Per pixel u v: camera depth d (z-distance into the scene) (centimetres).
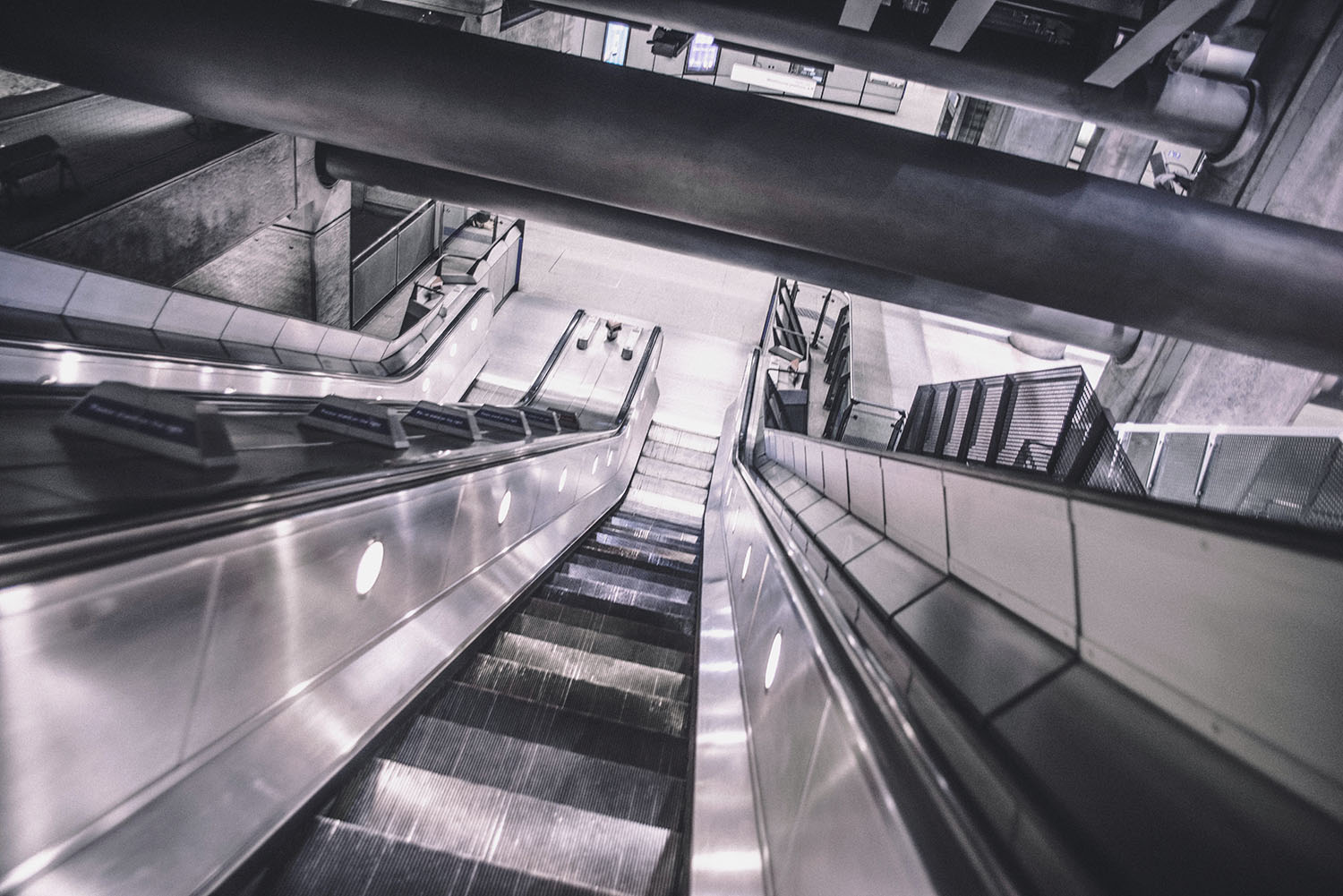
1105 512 223
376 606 383
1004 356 1766
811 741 225
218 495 257
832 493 639
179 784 242
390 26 730
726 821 280
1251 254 722
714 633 504
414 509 397
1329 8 962
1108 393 1327
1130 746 190
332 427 481
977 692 252
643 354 1542
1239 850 151
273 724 292
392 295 1488
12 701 178
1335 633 146
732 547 669
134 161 905
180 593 225
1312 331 741
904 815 147
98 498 228
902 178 727
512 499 602
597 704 453
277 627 288
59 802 197
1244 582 170
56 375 512
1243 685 170
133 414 301
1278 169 997
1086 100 789
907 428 1039
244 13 710
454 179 1157
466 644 474
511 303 1752
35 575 176
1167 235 725
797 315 1744
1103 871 157
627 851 301
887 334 1741
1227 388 1139
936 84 774
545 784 345
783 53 788
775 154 730
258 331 863
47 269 602
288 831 275
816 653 240
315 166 1147
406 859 270
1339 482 593
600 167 745
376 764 321
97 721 204
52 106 989
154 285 704
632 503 1231
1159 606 201
